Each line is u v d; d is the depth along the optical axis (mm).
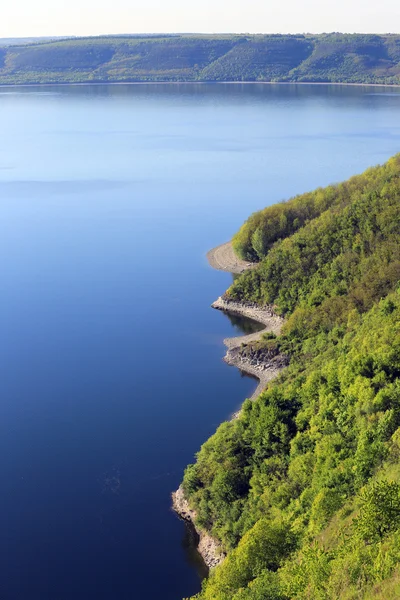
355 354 79375
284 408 77188
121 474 80688
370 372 72875
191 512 72812
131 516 73500
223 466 72312
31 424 92188
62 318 130500
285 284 128625
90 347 117375
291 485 64750
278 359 107750
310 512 56688
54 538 70500
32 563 67312
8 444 87250
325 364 85938
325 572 43250
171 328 125750
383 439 60906
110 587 64375
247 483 70250
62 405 97312
